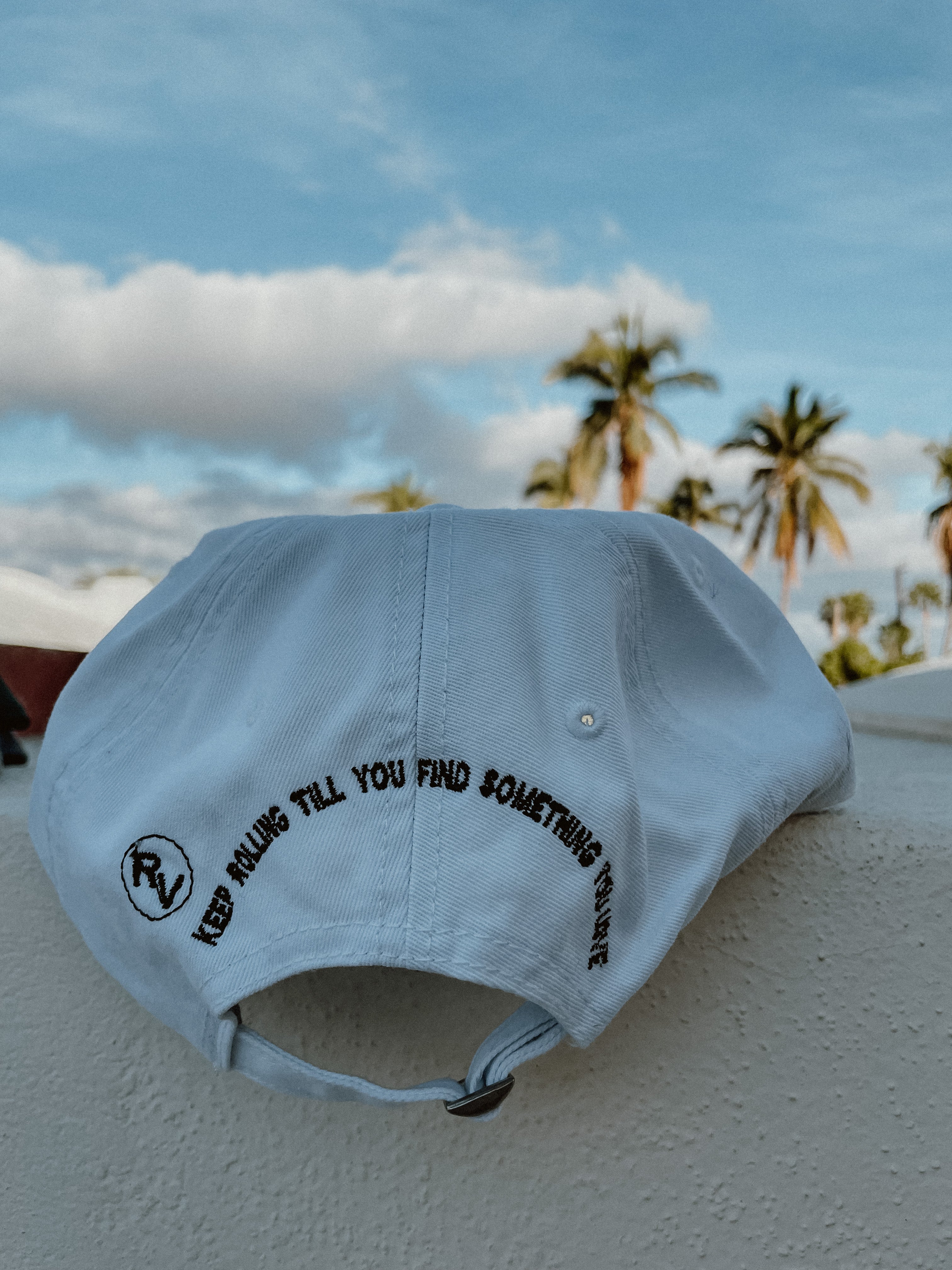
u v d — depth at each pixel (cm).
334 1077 50
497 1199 60
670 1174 59
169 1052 63
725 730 58
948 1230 58
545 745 51
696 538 65
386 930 48
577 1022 48
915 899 58
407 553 55
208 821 51
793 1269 59
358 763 51
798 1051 59
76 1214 64
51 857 58
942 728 149
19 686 92
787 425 2734
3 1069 65
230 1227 63
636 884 51
